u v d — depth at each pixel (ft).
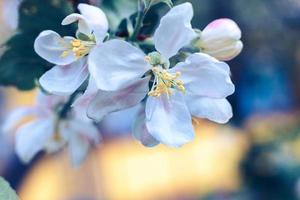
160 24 0.76
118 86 0.73
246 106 3.41
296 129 3.16
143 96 0.76
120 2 0.87
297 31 3.27
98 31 0.73
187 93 0.76
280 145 2.88
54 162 3.51
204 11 2.95
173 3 0.83
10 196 0.74
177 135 0.76
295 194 2.72
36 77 0.91
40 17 0.87
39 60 0.90
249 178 2.79
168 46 0.76
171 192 4.73
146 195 4.75
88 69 0.74
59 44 0.76
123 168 5.01
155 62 0.76
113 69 0.74
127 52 0.75
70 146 1.05
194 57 0.76
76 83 0.75
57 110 1.03
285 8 3.19
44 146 1.06
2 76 0.90
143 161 5.10
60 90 0.74
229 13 3.03
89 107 0.73
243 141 3.01
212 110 0.77
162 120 0.76
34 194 3.81
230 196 3.39
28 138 1.04
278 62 3.54
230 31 0.80
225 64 0.75
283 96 3.99
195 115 0.77
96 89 0.74
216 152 4.69
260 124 3.40
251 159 2.79
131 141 5.16
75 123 1.04
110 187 4.73
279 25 3.25
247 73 3.40
